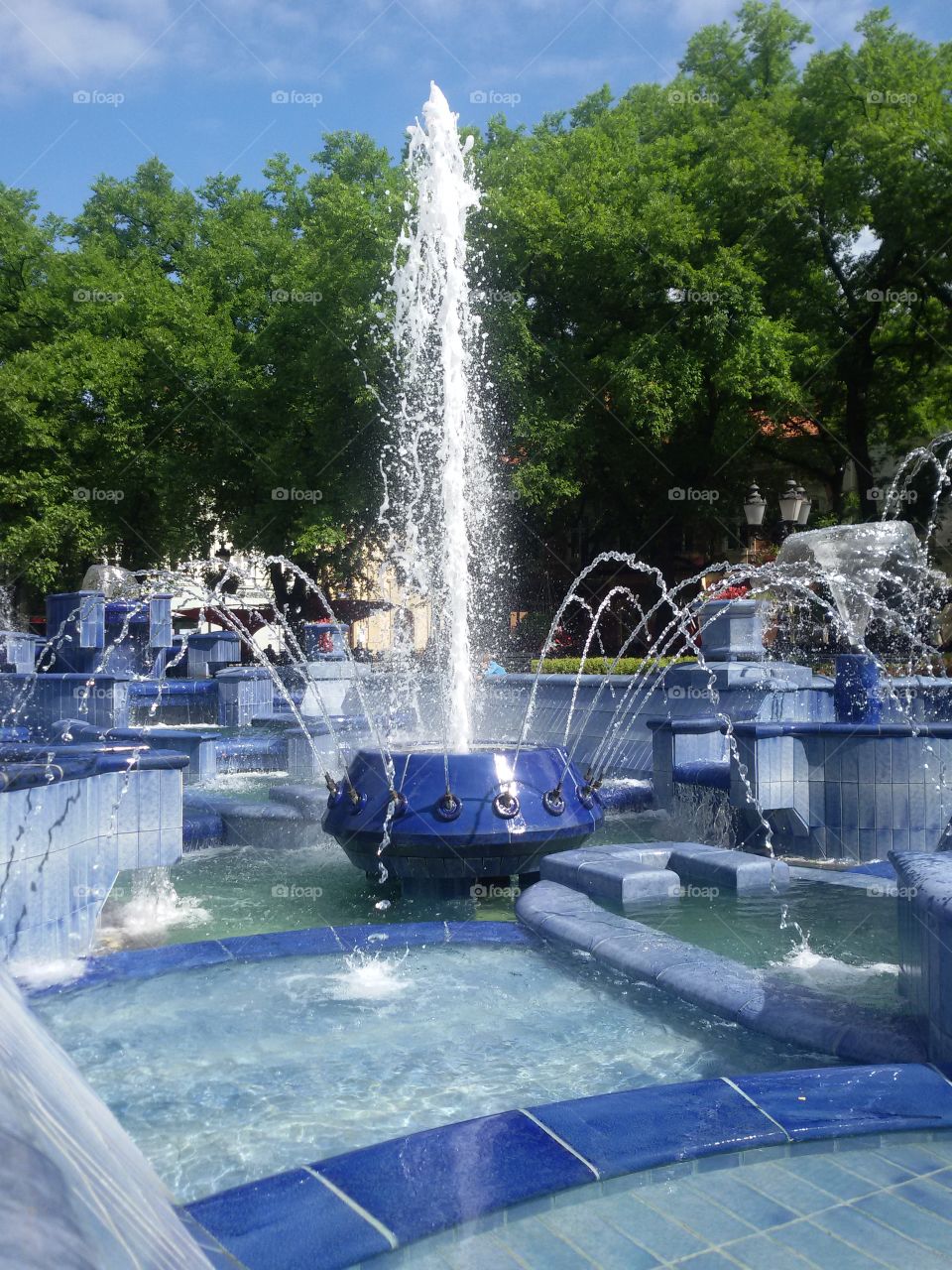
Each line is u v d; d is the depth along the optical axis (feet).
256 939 14.30
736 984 11.81
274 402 92.12
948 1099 8.16
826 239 81.92
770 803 22.21
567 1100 8.07
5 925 13.16
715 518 93.45
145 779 16.16
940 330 85.51
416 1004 12.08
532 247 76.79
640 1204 6.82
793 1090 8.23
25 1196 1.89
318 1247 6.07
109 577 57.16
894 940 14.96
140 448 94.84
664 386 76.74
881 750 21.74
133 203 109.70
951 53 80.38
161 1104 9.37
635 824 26.58
